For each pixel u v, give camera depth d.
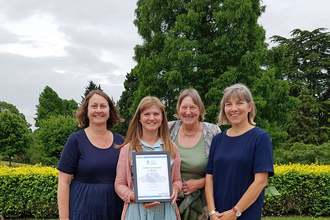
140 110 2.51
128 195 2.31
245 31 12.62
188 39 13.16
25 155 29.73
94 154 2.64
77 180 2.65
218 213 2.41
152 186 2.32
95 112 2.72
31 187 5.90
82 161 2.61
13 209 5.93
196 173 2.85
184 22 13.02
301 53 33.72
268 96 12.43
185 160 2.83
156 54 14.02
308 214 6.17
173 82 12.58
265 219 5.67
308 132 25.86
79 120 2.89
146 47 14.80
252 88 12.05
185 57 12.02
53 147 21.58
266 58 14.02
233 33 12.51
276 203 6.02
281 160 11.95
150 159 2.39
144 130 2.56
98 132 2.79
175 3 14.10
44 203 5.88
